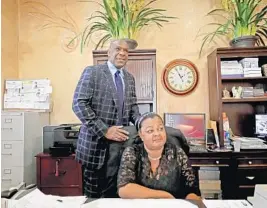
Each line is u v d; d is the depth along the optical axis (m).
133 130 1.70
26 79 3.41
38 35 3.48
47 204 1.11
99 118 2.14
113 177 1.69
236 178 2.73
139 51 2.99
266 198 1.01
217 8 3.38
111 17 3.09
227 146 2.91
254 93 2.98
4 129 2.72
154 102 3.00
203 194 2.90
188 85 3.35
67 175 2.79
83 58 3.46
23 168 2.71
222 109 3.01
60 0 3.47
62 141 2.86
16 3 3.44
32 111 3.10
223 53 2.95
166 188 1.45
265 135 3.06
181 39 3.40
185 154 1.56
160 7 3.40
